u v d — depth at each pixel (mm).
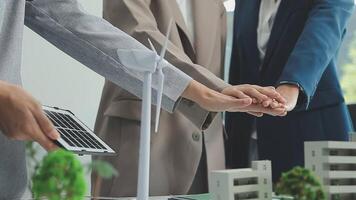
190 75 1008
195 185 1271
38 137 604
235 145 1391
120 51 597
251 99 844
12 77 781
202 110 891
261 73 1329
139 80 832
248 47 1365
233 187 723
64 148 592
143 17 1163
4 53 773
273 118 1309
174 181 1207
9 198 768
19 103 610
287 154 1300
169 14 1221
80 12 864
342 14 1287
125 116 1176
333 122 1279
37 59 2150
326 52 1213
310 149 758
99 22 872
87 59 864
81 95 2256
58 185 436
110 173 449
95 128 1280
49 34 874
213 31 1305
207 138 1255
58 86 2203
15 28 787
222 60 1374
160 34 1131
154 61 583
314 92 1244
